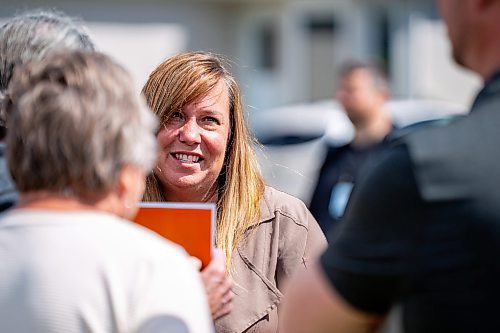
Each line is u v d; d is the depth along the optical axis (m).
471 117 1.84
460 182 1.76
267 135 9.90
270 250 3.09
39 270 1.88
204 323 1.94
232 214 3.11
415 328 1.77
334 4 15.88
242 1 16.12
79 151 1.91
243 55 16.31
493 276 1.70
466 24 1.88
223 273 2.53
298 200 3.25
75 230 1.93
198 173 3.10
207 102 3.07
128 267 1.91
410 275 1.77
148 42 15.62
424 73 15.66
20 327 1.86
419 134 1.87
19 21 2.79
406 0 15.68
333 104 10.62
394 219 1.80
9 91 2.45
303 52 16.11
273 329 3.00
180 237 2.55
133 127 1.99
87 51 2.08
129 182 2.02
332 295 1.86
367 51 15.88
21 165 1.96
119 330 1.88
